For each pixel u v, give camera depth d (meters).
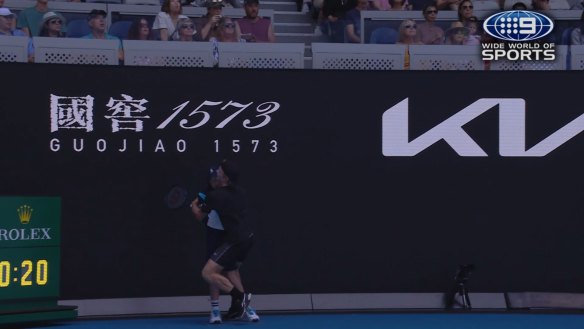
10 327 35.12
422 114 39.41
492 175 39.59
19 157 36.94
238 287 36.66
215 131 38.47
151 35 44.88
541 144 39.59
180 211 38.34
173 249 38.31
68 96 37.41
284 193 38.91
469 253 39.59
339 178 39.16
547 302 39.47
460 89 39.41
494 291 39.66
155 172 38.16
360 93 39.22
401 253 39.44
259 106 38.78
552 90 39.56
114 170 37.88
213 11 44.72
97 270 37.78
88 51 38.69
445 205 39.47
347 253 39.25
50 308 34.97
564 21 44.88
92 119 37.62
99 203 37.78
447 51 40.72
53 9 45.75
